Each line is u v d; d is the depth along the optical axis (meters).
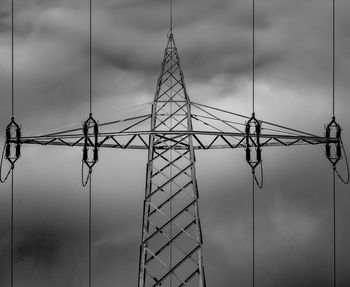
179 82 27.78
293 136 22.25
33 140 22.02
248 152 21.47
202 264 16.95
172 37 33.47
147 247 17.89
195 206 18.11
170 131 20.72
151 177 19.97
